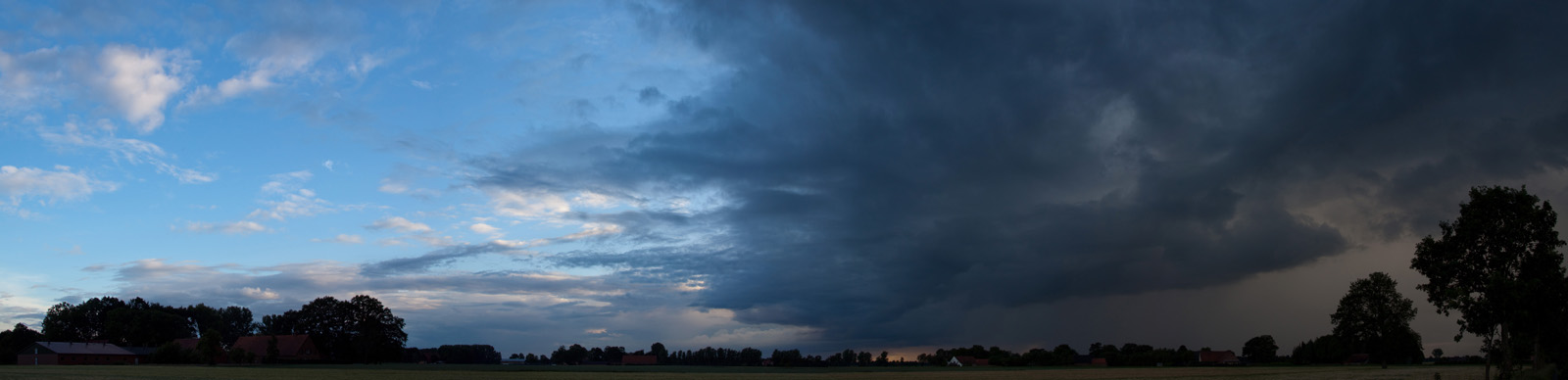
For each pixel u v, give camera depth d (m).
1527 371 42.75
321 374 93.94
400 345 167.38
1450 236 42.06
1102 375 108.62
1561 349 40.84
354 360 168.25
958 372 137.00
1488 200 40.78
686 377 102.44
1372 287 107.06
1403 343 103.81
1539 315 39.94
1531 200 40.12
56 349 159.25
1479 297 41.34
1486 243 40.91
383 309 168.25
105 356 165.38
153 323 192.50
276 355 159.62
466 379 87.75
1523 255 40.47
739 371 142.38
